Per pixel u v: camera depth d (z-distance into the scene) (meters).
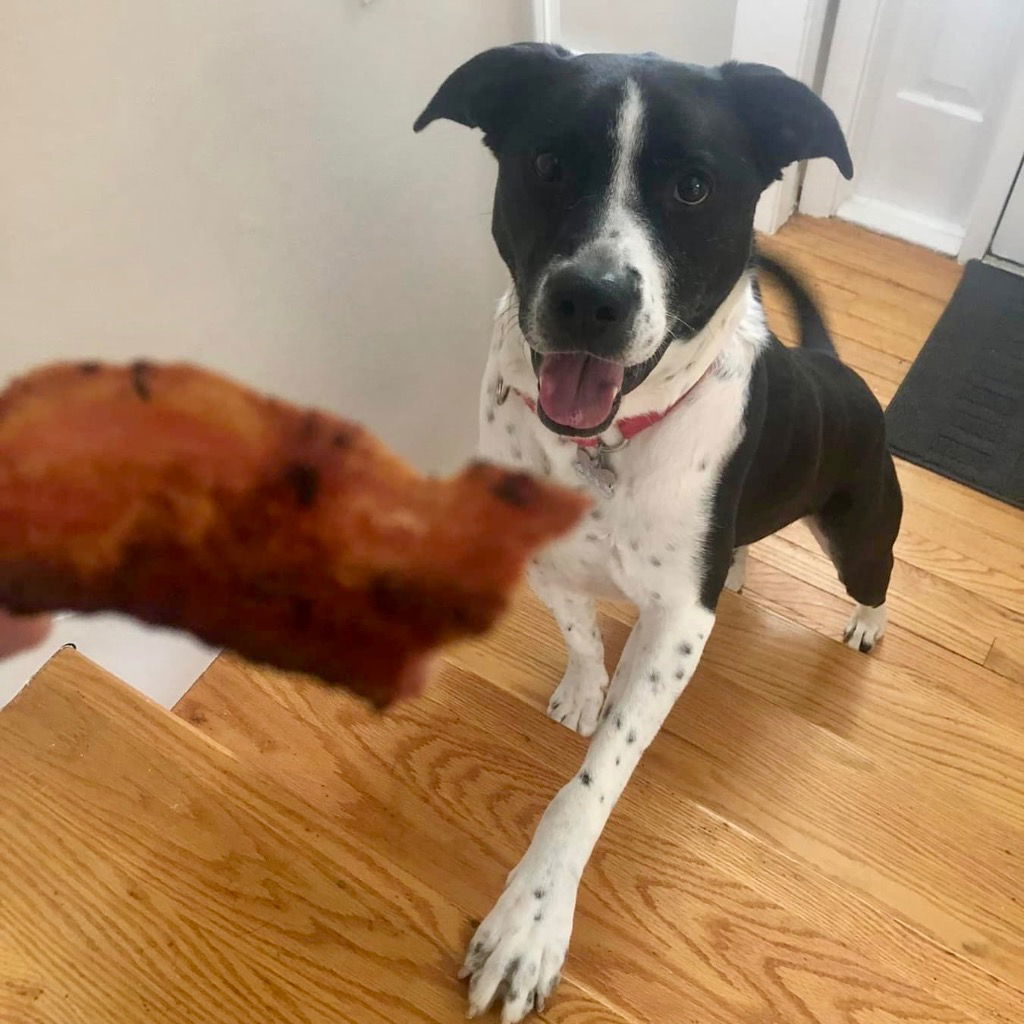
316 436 0.76
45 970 1.03
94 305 1.19
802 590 2.07
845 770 1.73
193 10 1.16
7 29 0.99
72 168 1.10
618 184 1.13
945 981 1.35
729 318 1.28
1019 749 1.81
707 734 1.76
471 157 1.74
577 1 2.56
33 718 1.20
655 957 1.29
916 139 2.64
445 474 2.06
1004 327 2.51
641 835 1.43
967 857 1.65
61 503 0.74
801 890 1.41
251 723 1.62
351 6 1.37
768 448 1.43
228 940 1.06
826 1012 1.24
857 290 2.62
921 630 2.02
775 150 1.26
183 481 0.75
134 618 0.77
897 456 2.29
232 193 1.31
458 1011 1.06
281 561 0.75
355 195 1.52
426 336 1.83
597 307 1.08
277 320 1.47
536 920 1.16
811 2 2.28
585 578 1.42
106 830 1.12
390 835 1.49
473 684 1.64
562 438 1.29
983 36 2.39
